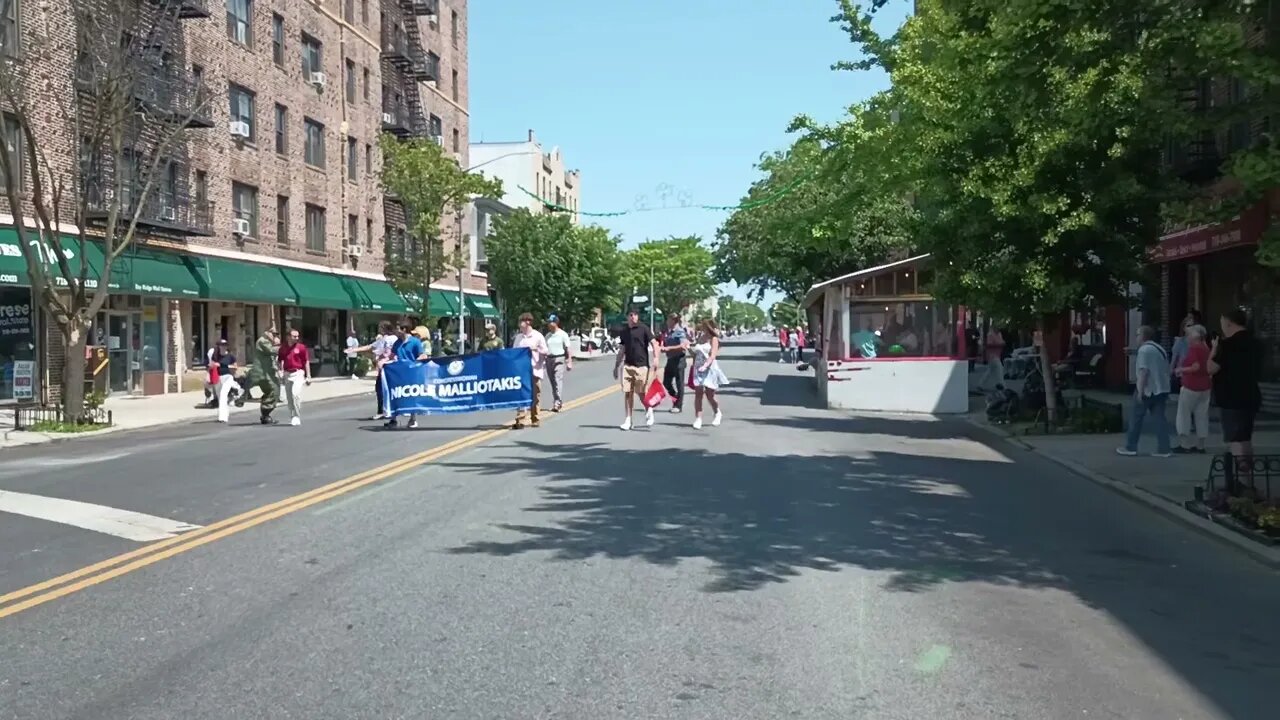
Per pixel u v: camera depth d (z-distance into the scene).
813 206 31.98
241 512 10.17
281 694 5.31
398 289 43.03
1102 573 8.15
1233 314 10.61
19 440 17.80
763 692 5.38
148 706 5.15
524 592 7.26
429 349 23.28
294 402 20.45
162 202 29.06
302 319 40.34
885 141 21.41
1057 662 5.96
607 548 8.64
